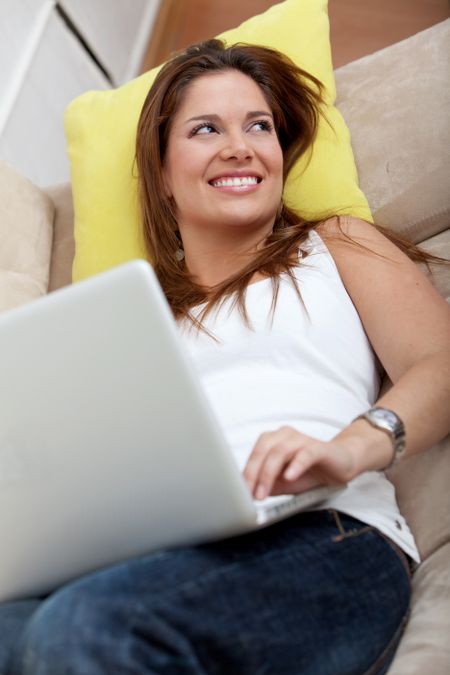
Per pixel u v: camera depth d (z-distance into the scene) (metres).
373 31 2.95
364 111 1.81
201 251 1.58
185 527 0.95
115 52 3.23
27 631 0.89
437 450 1.27
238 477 0.90
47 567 1.02
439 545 1.19
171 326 0.88
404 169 1.71
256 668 0.92
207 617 0.91
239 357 1.32
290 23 1.83
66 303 0.90
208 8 3.41
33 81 2.62
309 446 0.99
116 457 0.93
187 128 1.57
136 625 0.86
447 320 1.30
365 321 1.37
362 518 1.15
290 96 1.69
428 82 1.77
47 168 2.61
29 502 0.98
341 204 1.67
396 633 1.09
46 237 1.95
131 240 1.75
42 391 0.93
